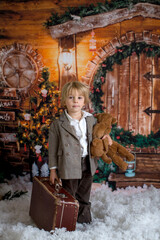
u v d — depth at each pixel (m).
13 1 3.53
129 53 3.37
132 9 3.27
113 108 3.47
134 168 3.27
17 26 3.56
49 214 1.97
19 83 3.64
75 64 3.48
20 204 2.68
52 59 3.54
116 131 3.46
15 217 2.40
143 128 3.43
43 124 3.33
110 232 2.03
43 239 1.87
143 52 3.35
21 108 3.65
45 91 3.33
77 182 2.15
